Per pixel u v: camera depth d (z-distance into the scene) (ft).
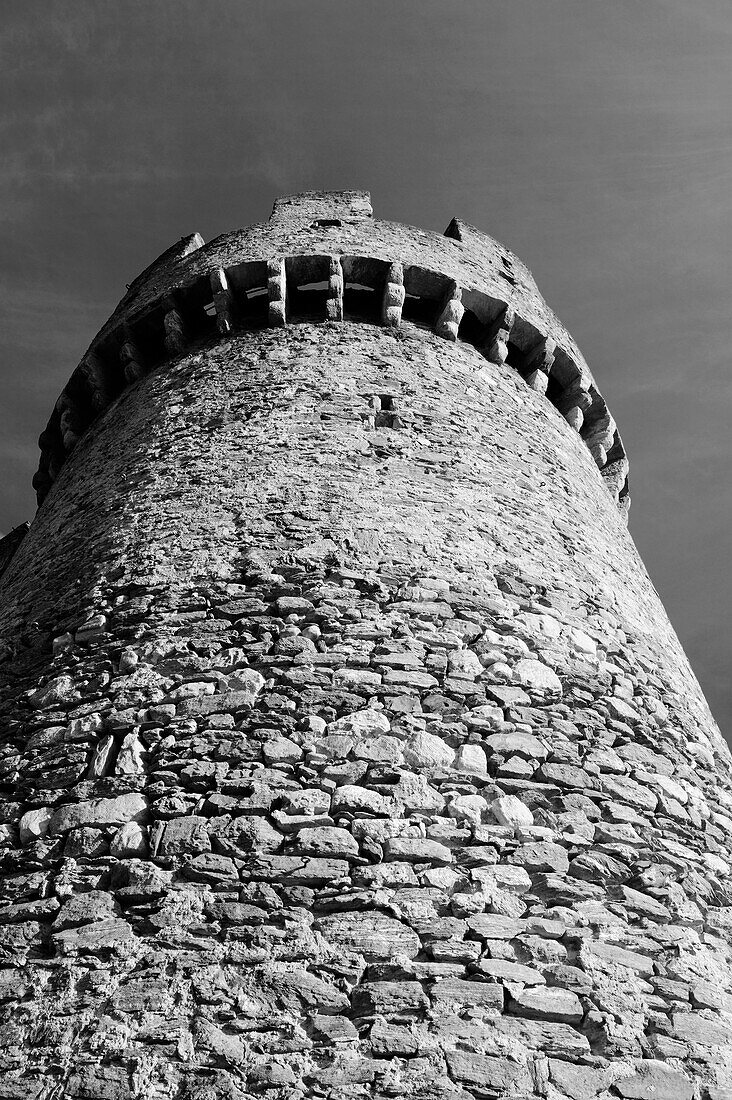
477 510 32.48
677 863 24.25
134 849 21.95
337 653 26.13
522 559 31.30
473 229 50.06
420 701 25.27
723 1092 19.71
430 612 27.76
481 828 22.88
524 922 21.38
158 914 20.57
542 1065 18.99
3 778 24.77
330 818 22.30
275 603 27.50
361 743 23.93
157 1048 18.38
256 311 43.60
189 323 43.83
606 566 34.63
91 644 27.81
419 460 33.76
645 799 25.57
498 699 26.12
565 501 36.24
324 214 46.98
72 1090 17.85
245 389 36.94
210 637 26.78
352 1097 17.85
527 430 39.11
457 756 24.25
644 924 22.56
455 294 42.86
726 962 22.81
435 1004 19.45
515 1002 19.81
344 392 36.35
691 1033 20.54
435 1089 18.15
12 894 21.75
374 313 42.86
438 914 21.06
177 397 38.29
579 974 20.76
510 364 44.86
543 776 24.64
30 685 27.91
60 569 32.89
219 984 19.36
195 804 22.58
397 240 45.06
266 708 24.61
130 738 24.40
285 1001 19.16
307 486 31.55
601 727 27.12
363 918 20.61
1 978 20.08
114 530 32.07
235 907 20.59
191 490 32.30
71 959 20.10
